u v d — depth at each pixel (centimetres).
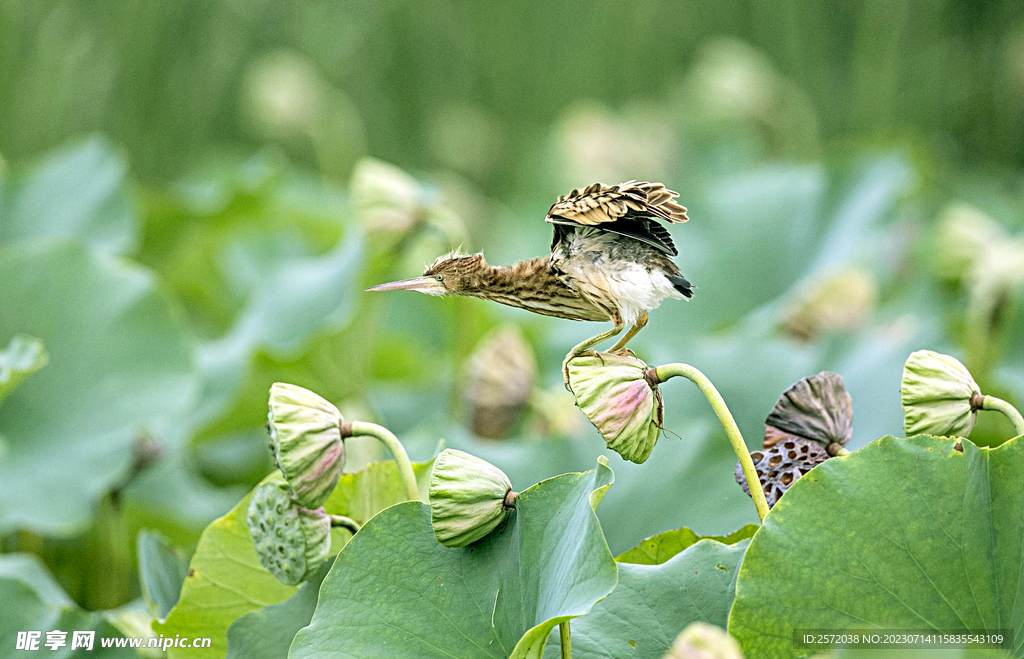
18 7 2270
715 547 1258
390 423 1589
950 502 1248
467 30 3272
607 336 1262
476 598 1252
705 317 1791
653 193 1256
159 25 2608
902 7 2936
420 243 1673
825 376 1261
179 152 2670
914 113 2980
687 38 3325
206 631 1275
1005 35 2956
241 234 2094
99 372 1350
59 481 1337
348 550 1253
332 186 2606
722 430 1335
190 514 1412
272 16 2928
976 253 1675
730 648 1227
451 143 3212
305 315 1516
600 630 1254
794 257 1856
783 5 3152
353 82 3152
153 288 1359
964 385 1255
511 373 1347
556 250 1266
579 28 3388
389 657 1249
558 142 3044
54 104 2358
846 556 1248
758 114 2972
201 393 1465
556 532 1252
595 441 1312
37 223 1827
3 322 1352
